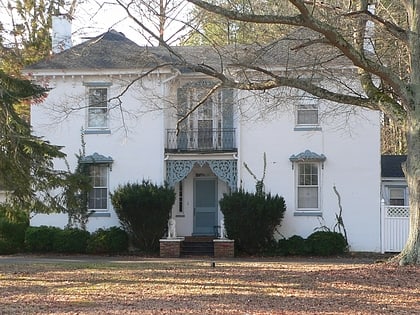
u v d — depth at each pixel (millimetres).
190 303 12086
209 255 26406
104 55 28391
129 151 28078
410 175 16672
